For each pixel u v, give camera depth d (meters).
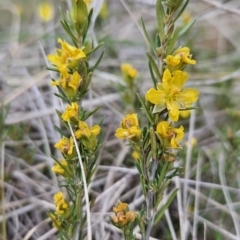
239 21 0.59
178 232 0.34
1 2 0.63
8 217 0.35
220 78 0.47
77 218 0.26
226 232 0.33
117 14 0.60
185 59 0.22
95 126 0.24
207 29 0.61
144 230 0.25
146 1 0.53
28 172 0.39
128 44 0.51
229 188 0.35
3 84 0.47
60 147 0.25
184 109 0.23
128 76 0.40
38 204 0.35
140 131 0.23
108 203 0.35
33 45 0.52
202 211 0.36
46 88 0.48
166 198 0.34
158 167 0.24
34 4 0.64
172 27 0.23
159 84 0.23
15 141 0.39
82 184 0.26
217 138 0.43
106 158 0.40
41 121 0.40
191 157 0.37
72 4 0.24
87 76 0.24
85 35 0.24
